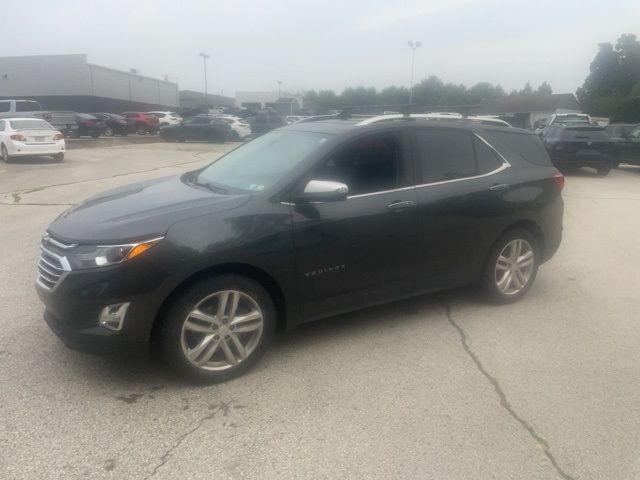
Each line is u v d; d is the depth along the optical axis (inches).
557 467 119.5
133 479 113.0
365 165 172.6
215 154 887.7
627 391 150.6
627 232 347.9
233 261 145.9
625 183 617.0
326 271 163.6
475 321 195.8
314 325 190.1
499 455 122.6
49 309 145.9
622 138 748.6
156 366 158.7
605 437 130.0
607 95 2593.5
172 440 125.7
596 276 252.2
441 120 194.5
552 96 2442.2
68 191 479.5
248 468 117.0
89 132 1316.4
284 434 128.7
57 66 1951.3
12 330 180.4
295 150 175.0
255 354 155.9
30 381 149.3
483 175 197.0
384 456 121.5
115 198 169.0
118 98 2132.1
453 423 134.2
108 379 151.3
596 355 171.5
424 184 182.7
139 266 135.3
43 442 123.9
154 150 968.9
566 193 523.2
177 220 142.5
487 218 195.6
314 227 158.7
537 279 246.4
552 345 177.9
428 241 183.2
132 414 135.4
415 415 137.3
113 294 135.0
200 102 3085.6
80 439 125.3
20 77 1988.2
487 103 2497.5
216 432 129.0
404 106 199.6
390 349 172.9
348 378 154.8
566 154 666.8
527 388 151.3
